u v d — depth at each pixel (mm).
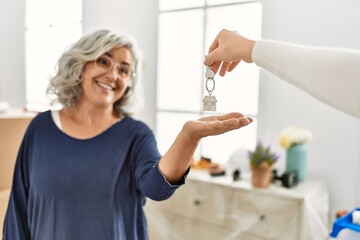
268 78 1862
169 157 746
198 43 2102
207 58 605
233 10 1878
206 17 2027
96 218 935
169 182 767
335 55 419
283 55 468
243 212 1702
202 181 1815
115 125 1031
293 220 1562
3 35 3270
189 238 1903
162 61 2293
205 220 1832
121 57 1039
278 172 1841
